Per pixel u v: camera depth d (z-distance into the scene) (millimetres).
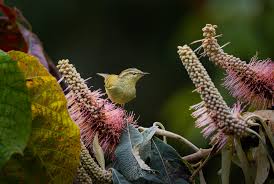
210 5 5031
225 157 3174
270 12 4613
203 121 3166
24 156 3082
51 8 7434
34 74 3072
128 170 3158
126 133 3180
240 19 4621
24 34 3451
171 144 3432
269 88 3217
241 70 3217
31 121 3008
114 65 7516
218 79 4465
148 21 7789
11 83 3012
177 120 4559
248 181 3178
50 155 3086
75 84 3174
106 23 7652
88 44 7496
